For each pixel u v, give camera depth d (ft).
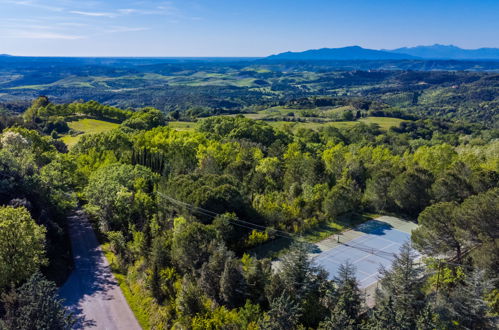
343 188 223.30
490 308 118.52
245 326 109.91
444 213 153.58
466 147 406.21
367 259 175.22
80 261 175.11
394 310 110.22
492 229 144.15
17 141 264.93
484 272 122.11
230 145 336.49
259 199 209.05
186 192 191.52
